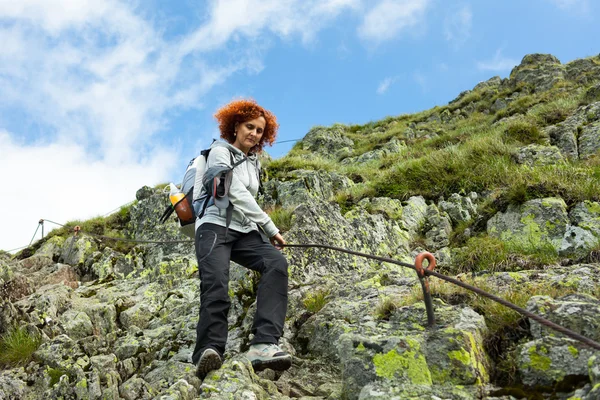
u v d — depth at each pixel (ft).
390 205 29.78
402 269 22.29
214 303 11.74
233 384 11.14
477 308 12.51
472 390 9.45
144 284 25.13
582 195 23.29
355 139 85.76
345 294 17.28
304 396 12.32
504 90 86.58
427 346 10.18
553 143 38.01
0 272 23.90
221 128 13.85
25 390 15.51
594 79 74.18
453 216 29.04
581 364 9.12
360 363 10.36
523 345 10.01
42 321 19.13
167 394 11.21
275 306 12.05
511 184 27.25
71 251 33.27
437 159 35.06
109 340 18.51
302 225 23.25
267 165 44.96
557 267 17.94
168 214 13.46
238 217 12.61
